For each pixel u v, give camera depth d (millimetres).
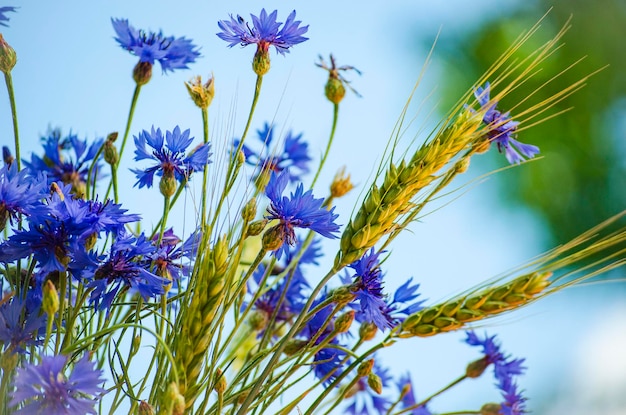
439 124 787
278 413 770
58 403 718
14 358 738
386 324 782
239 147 800
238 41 830
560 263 746
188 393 728
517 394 881
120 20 860
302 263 906
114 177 840
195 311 727
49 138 887
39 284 778
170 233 820
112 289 767
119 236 771
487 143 798
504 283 748
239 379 772
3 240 790
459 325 750
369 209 771
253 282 902
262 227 781
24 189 755
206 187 808
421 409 954
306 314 781
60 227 756
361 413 951
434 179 778
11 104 817
